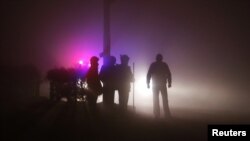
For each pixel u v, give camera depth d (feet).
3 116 42.16
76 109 49.19
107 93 46.24
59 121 40.50
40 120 40.88
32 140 30.30
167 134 35.60
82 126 38.34
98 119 40.98
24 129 35.22
